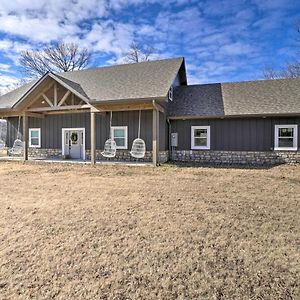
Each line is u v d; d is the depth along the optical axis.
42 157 16.19
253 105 13.17
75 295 2.63
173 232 4.09
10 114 14.51
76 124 15.54
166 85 12.45
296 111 11.96
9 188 7.26
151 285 2.78
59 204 5.59
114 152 13.00
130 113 14.06
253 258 3.30
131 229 4.22
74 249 3.56
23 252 3.49
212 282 2.82
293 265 3.13
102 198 6.10
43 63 30.72
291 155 12.42
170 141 14.26
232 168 11.37
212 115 13.05
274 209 5.23
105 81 14.78
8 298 2.59
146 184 7.78
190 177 9.02
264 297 2.57
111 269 3.09
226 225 4.38
